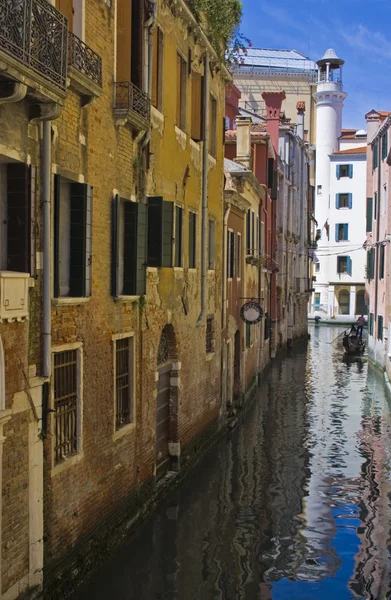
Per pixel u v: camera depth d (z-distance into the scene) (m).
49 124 8.05
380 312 32.81
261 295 30.34
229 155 27.72
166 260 12.21
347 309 63.78
